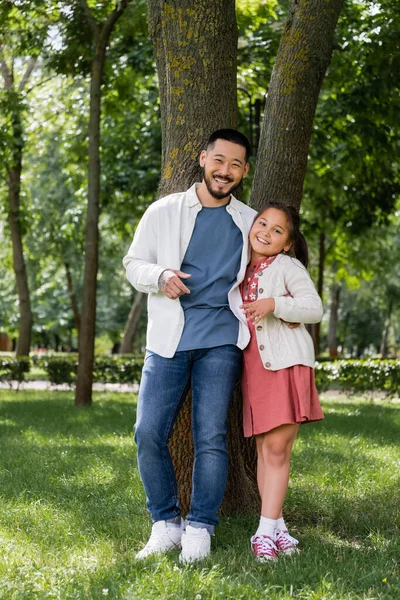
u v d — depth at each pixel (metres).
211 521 3.88
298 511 5.05
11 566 3.71
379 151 14.30
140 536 4.34
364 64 12.84
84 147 17.62
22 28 13.70
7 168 17.27
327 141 15.52
